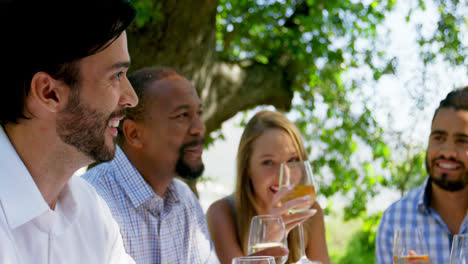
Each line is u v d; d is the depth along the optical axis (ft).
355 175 25.54
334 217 27.53
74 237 4.85
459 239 5.91
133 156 7.16
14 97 4.11
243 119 26.27
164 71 7.34
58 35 4.09
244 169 9.37
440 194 9.18
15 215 4.14
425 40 22.98
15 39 4.04
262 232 6.83
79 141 4.35
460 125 8.71
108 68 4.38
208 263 7.79
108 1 4.22
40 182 4.42
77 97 4.27
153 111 7.05
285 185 8.13
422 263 6.40
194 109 7.34
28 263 4.31
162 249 7.11
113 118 4.61
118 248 5.44
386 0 24.95
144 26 15.71
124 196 6.87
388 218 9.59
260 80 21.22
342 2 24.30
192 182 16.35
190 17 15.81
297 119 25.50
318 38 23.68
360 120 24.84
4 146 4.18
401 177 23.79
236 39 24.12
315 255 9.60
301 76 22.74
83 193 5.15
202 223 8.02
